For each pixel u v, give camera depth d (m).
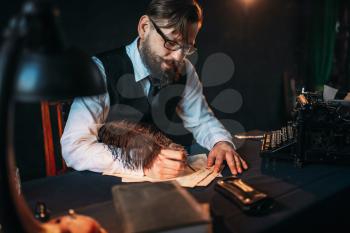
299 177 1.18
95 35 2.94
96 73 0.66
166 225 0.66
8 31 0.55
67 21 2.75
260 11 4.19
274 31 4.43
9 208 0.58
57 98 0.58
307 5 4.52
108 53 1.54
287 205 0.95
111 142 1.34
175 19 1.28
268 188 1.08
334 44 4.50
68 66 0.58
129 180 1.18
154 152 1.24
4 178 0.56
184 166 1.24
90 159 1.27
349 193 1.10
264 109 4.55
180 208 0.72
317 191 1.05
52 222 0.75
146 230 0.64
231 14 3.93
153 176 1.21
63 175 1.26
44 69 0.56
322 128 1.30
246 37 4.14
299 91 1.64
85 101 1.38
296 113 1.42
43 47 0.58
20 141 2.61
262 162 1.37
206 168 1.28
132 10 3.14
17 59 0.53
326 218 1.02
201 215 0.69
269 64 4.46
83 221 0.72
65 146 1.33
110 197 1.05
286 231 0.87
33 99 0.56
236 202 0.94
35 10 0.55
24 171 2.66
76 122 1.35
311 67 4.55
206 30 3.72
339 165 1.31
